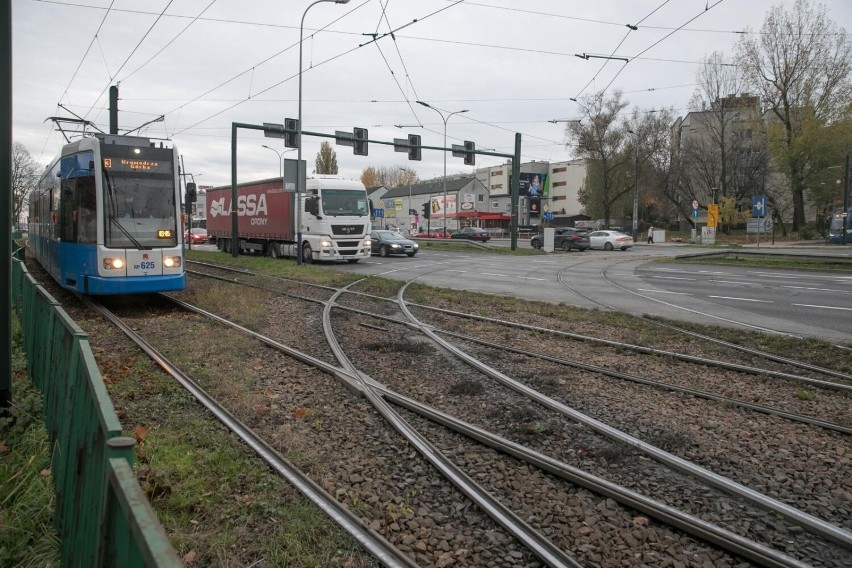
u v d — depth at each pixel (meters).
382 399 6.82
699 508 4.42
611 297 16.44
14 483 4.43
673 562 3.73
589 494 4.63
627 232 79.44
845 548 3.92
